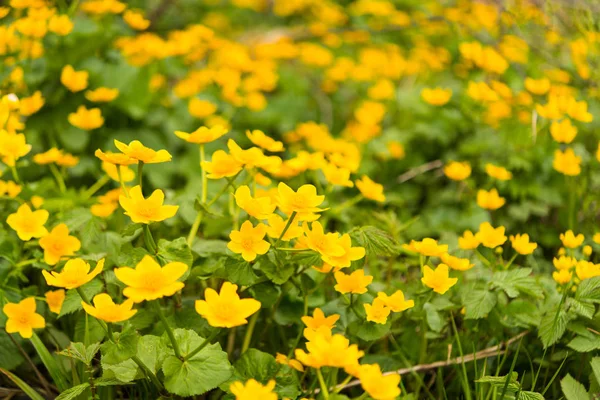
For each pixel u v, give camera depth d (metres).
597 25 2.46
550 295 1.63
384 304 1.51
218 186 2.04
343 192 2.21
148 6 3.96
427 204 2.25
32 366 1.61
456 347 1.64
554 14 2.70
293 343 1.60
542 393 1.55
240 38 4.22
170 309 1.58
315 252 1.50
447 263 1.58
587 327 1.57
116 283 1.54
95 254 1.57
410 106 2.56
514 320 1.62
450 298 1.63
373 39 3.80
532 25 2.85
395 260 1.80
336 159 1.70
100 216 1.72
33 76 2.14
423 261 1.61
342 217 1.79
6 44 2.04
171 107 2.60
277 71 3.44
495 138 2.26
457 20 3.14
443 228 2.05
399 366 1.62
